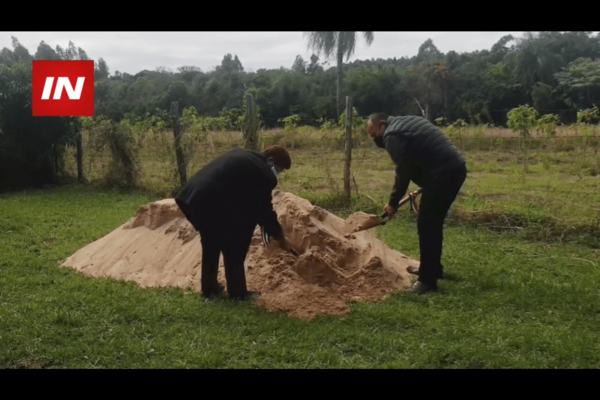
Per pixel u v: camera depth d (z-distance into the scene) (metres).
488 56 45.56
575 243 7.54
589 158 12.41
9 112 12.66
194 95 39.41
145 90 41.44
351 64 64.25
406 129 5.36
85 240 7.70
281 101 40.69
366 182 11.28
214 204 4.82
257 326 4.45
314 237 5.68
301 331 4.39
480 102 35.66
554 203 8.65
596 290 5.55
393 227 8.45
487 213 8.50
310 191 10.91
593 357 3.94
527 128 15.74
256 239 5.83
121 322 4.60
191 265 5.77
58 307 4.89
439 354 3.96
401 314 4.75
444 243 7.55
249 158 4.87
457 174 5.33
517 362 3.86
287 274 5.32
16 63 13.45
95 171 13.23
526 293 5.42
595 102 33.09
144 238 6.52
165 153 11.77
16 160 12.88
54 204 10.57
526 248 7.32
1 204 10.52
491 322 4.67
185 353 4.00
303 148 17.97
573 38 39.16
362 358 3.99
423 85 37.69
